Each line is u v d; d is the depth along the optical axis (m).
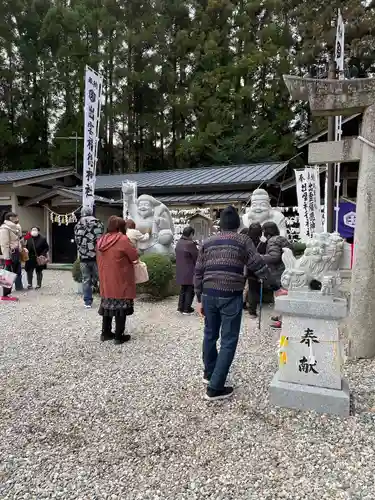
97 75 8.75
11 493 2.24
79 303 7.66
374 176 4.19
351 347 4.42
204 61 24.55
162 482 2.31
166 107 26.42
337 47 7.67
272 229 5.77
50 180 18.39
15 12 24.66
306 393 3.11
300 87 4.22
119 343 4.96
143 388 3.61
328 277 3.19
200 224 13.16
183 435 2.81
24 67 24.94
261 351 4.55
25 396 3.48
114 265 4.79
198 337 5.27
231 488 2.24
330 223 7.57
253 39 25.38
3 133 23.81
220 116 23.03
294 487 2.24
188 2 26.75
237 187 15.43
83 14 24.70
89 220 7.14
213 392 3.30
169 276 8.09
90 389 3.61
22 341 5.14
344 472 2.36
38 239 9.52
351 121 12.87
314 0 21.25
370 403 3.23
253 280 6.04
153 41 25.41
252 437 2.76
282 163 17.53
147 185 16.56
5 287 8.00
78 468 2.46
